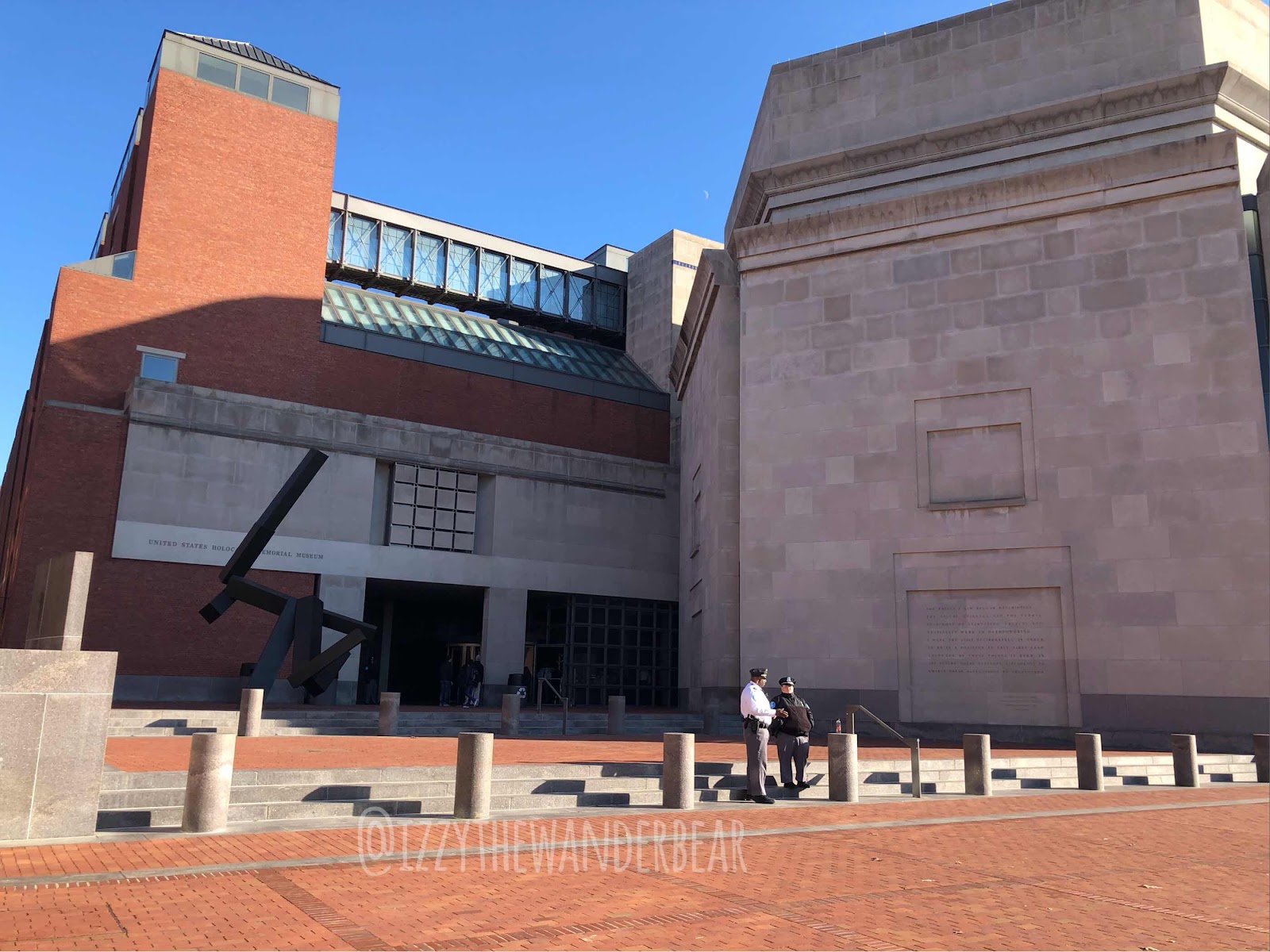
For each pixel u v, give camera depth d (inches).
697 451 1369.3
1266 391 885.8
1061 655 904.3
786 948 235.6
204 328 1338.6
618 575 1482.5
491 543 1378.0
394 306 1708.9
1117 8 1039.6
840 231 1064.8
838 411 1034.7
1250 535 848.9
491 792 479.5
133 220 1393.9
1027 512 936.3
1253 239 929.5
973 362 984.9
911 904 285.3
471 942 235.5
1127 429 911.7
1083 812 506.9
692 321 1352.1
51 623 462.6
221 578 1044.5
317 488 1262.3
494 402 1550.2
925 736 937.5
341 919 252.8
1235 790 644.7
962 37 1109.1
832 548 1009.5
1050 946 242.4
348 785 458.3
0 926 237.9
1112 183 953.5
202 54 1414.9
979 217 1005.2
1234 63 954.1
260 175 1422.2
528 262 1915.6
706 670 1210.6
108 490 1157.7
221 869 309.6
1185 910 287.3
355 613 1256.8
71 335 1248.8
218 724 794.8
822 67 1175.0
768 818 459.2
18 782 354.6
